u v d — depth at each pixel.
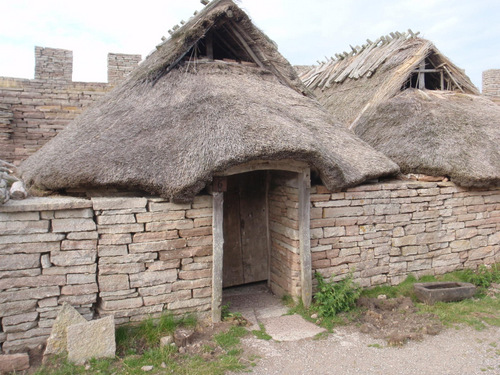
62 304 4.25
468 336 4.75
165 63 6.32
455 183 6.61
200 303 4.96
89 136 5.51
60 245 4.27
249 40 7.10
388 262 6.23
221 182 4.85
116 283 4.51
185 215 4.80
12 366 3.82
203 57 6.93
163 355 4.14
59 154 5.45
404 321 5.13
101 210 4.40
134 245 4.56
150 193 4.88
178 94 5.80
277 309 5.65
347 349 4.45
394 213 6.20
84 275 4.37
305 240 5.45
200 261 4.92
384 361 4.18
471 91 9.18
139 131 5.18
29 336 4.18
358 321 5.15
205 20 6.44
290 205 5.77
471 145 6.86
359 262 5.99
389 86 8.74
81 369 3.87
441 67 9.12
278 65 7.35
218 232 4.90
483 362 4.15
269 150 4.55
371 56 10.64
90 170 4.72
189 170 4.46
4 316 4.07
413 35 9.61
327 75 12.32
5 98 8.75
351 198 5.85
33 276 4.18
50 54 9.30
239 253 6.61
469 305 5.61
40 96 9.06
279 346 4.50
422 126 7.33
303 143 4.74
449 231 6.67
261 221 6.75
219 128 4.77
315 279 5.71
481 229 6.96
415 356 4.28
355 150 6.21
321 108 7.20
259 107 5.34
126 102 6.01
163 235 4.69
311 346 4.50
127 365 3.96
